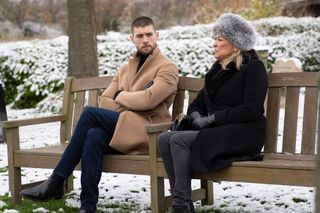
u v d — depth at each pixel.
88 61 24.53
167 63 10.44
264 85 9.16
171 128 9.77
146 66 10.60
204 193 10.91
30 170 14.44
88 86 11.95
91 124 10.00
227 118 9.12
